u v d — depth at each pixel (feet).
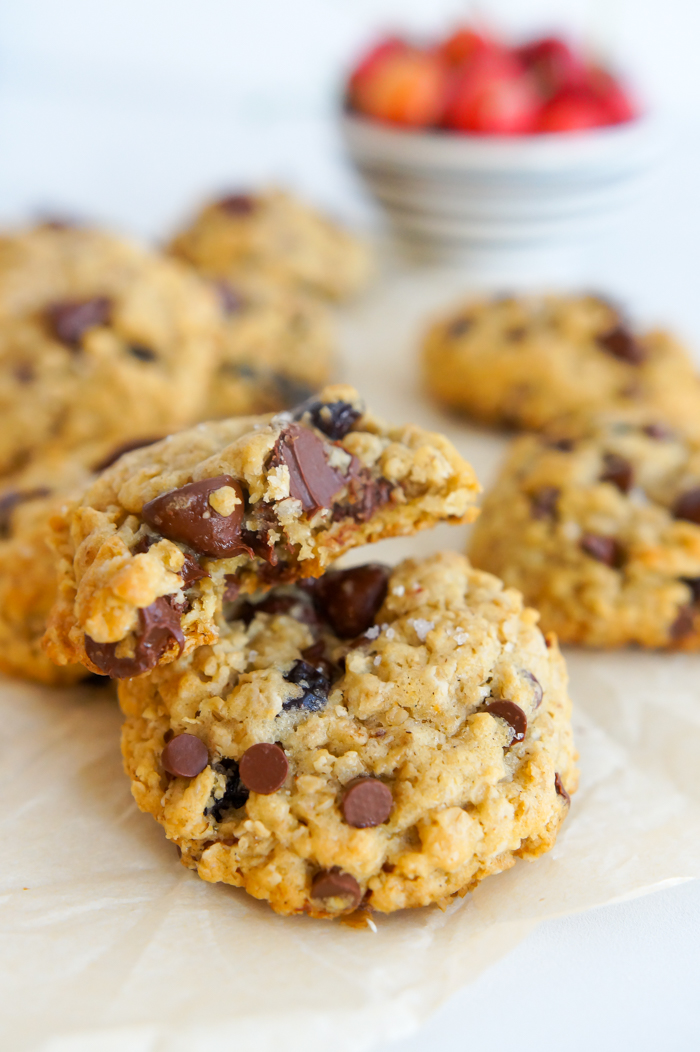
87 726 1.15
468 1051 0.99
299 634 1.11
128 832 1.08
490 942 1.01
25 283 1.45
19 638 1.18
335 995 0.98
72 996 0.98
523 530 1.27
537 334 1.51
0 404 1.37
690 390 1.48
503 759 1.06
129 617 1.02
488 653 1.08
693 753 1.14
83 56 2.78
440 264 1.99
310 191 2.44
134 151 2.55
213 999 0.98
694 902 1.05
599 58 1.93
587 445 1.32
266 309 1.55
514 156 1.75
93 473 1.23
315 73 2.78
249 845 1.04
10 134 2.55
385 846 1.03
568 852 1.07
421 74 1.83
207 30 2.74
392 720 1.06
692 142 2.64
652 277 2.04
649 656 1.23
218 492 1.04
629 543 1.24
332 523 1.08
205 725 1.06
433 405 1.55
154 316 1.43
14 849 1.06
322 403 1.10
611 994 1.01
